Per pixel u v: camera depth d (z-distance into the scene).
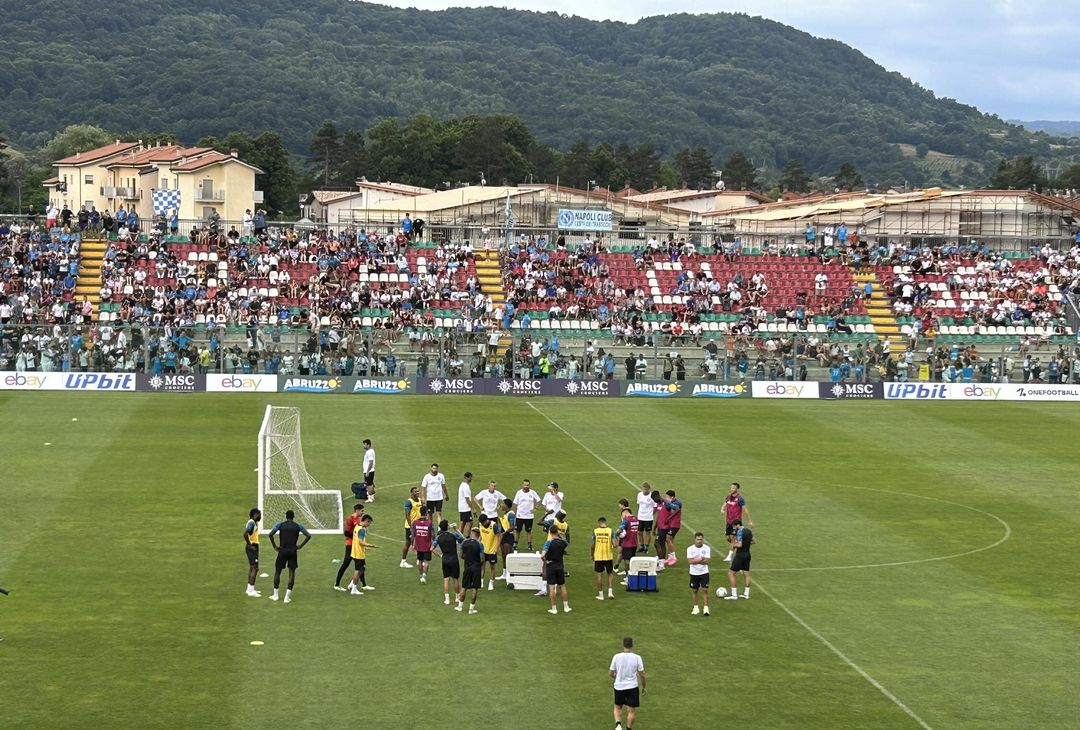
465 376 85.44
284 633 35.28
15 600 37.56
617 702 28.62
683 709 30.23
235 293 95.38
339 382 84.31
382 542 46.09
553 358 86.38
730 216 150.75
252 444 64.06
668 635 35.97
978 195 128.62
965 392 88.31
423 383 85.06
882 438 71.12
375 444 65.25
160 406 75.25
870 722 29.73
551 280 102.38
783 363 88.06
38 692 30.28
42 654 32.94
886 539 47.97
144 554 43.12
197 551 43.69
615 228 131.25
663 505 43.91
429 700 30.41
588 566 43.84
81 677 31.36
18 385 81.19
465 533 47.16
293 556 38.34
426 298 98.00
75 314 90.69
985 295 104.25
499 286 102.00
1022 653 35.06
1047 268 109.06
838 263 106.88
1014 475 61.12
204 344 84.06
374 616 37.12
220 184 152.75
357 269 101.06
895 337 98.25
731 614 38.19
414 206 135.62
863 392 88.00
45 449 61.06
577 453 64.38
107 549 43.66
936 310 101.62
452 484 56.09
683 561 44.56
